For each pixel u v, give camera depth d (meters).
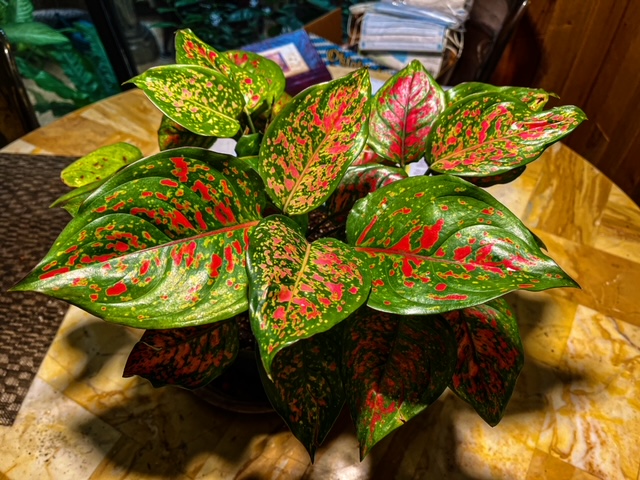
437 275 0.34
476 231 0.35
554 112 0.41
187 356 0.40
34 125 1.04
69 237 0.32
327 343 0.40
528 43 1.57
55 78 1.70
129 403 0.57
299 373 0.39
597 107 1.47
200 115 0.42
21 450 0.53
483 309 0.46
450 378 0.38
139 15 1.60
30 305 0.65
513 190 0.85
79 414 0.56
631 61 1.31
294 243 0.36
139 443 0.54
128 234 0.34
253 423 0.56
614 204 0.84
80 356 0.61
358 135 0.39
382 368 0.38
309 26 1.36
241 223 0.38
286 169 0.40
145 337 0.41
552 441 0.56
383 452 0.55
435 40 1.22
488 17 1.24
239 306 0.34
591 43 1.42
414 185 0.37
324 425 0.39
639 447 0.56
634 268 0.75
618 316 0.69
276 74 0.55
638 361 0.64
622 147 1.39
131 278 0.33
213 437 0.55
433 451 0.55
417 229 0.36
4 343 0.62
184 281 0.34
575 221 0.81
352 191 0.46
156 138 0.91
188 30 0.48
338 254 0.36
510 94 0.46
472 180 0.46
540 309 0.69
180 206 0.35
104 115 0.95
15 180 0.81
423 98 0.50
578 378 0.62
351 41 1.32
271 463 0.53
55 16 1.61
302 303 0.31
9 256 0.71
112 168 0.48
